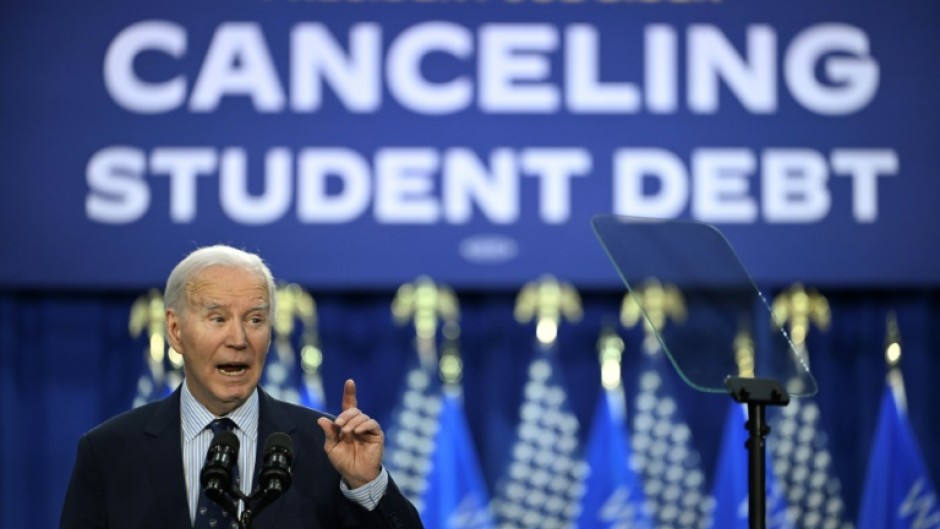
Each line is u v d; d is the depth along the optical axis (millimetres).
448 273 15109
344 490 7297
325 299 15555
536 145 15234
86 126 15281
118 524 7340
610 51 15312
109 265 15148
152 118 15289
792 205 15219
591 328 15641
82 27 15383
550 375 15484
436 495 15242
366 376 15555
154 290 15484
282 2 15398
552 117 15266
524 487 15383
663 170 15219
